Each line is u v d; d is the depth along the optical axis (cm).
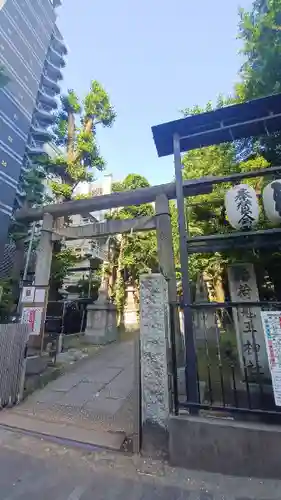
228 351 623
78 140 1570
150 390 358
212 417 348
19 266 1491
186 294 419
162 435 343
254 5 669
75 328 1581
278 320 338
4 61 1855
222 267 952
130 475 308
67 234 1059
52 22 2478
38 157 1606
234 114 480
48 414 486
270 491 274
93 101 1630
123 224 988
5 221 1678
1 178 1706
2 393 511
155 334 369
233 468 302
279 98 446
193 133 518
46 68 2514
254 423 320
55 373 735
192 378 379
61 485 292
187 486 287
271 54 559
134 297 2353
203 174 948
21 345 573
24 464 334
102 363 861
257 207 439
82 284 1903
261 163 664
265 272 645
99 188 2748
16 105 1916
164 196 930
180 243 454
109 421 453
